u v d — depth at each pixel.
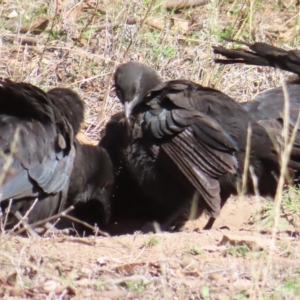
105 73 17.50
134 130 13.27
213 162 12.67
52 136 12.05
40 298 8.94
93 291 9.15
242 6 19.27
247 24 19.48
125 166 13.94
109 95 16.94
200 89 13.42
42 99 12.24
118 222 14.62
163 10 19.83
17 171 11.56
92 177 13.52
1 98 11.92
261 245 10.61
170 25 19.45
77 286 9.24
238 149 12.80
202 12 20.36
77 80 17.41
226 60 14.27
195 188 12.81
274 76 17.61
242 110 13.06
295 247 10.83
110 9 19.17
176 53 18.22
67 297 9.01
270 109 13.23
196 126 12.78
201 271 9.81
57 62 17.67
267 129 12.88
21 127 11.75
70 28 18.69
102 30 18.78
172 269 9.84
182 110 12.95
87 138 16.16
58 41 18.34
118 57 17.75
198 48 18.42
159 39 18.52
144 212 14.46
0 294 8.94
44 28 18.72
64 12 19.16
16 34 18.39
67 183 12.37
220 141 12.65
